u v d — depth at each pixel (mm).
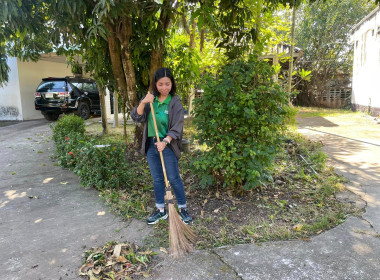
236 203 3402
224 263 2355
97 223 3064
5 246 2672
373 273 2188
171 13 4055
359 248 2494
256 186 3553
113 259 2426
